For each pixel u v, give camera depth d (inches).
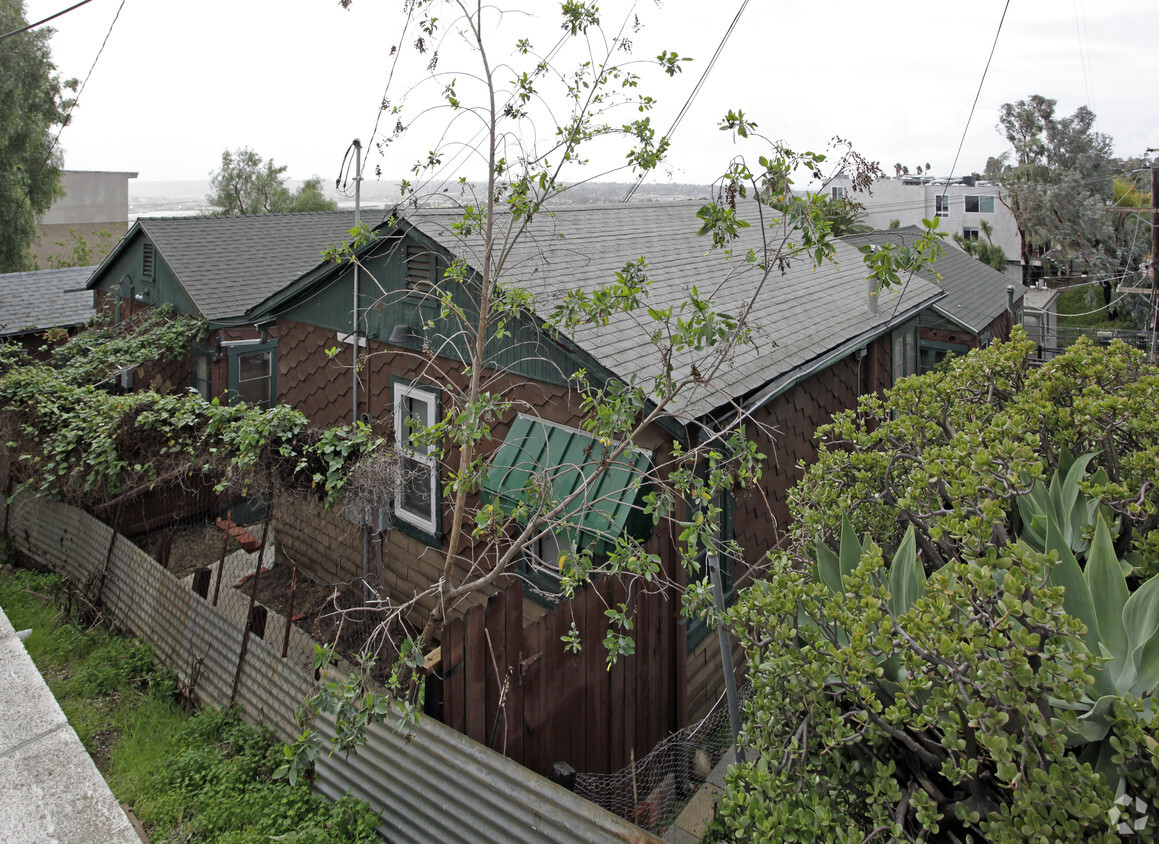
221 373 514.6
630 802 192.4
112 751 211.2
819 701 128.7
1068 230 1667.1
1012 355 238.1
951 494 154.6
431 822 161.2
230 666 226.2
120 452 300.5
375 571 262.7
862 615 123.4
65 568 316.5
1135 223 1565.0
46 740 138.1
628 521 220.8
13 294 647.8
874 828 114.9
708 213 165.6
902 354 445.4
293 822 176.6
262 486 259.9
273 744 203.5
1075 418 196.2
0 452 352.2
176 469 286.8
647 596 215.3
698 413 216.8
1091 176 1695.4
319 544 324.8
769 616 142.3
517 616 176.4
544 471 194.1
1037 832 97.8
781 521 303.3
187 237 584.7
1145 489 173.5
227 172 1477.6
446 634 161.2
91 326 606.9
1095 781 98.5
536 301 205.3
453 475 171.8
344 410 343.3
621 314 273.7
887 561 195.2
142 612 266.7
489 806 151.6
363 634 255.9
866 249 163.5
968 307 750.5
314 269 331.3
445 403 294.5
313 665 213.3
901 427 205.6
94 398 325.1
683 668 233.1
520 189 189.2
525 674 177.0
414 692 159.3
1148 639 118.9
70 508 317.7
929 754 119.9
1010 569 117.4
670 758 217.8
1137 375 222.7
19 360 477.7
